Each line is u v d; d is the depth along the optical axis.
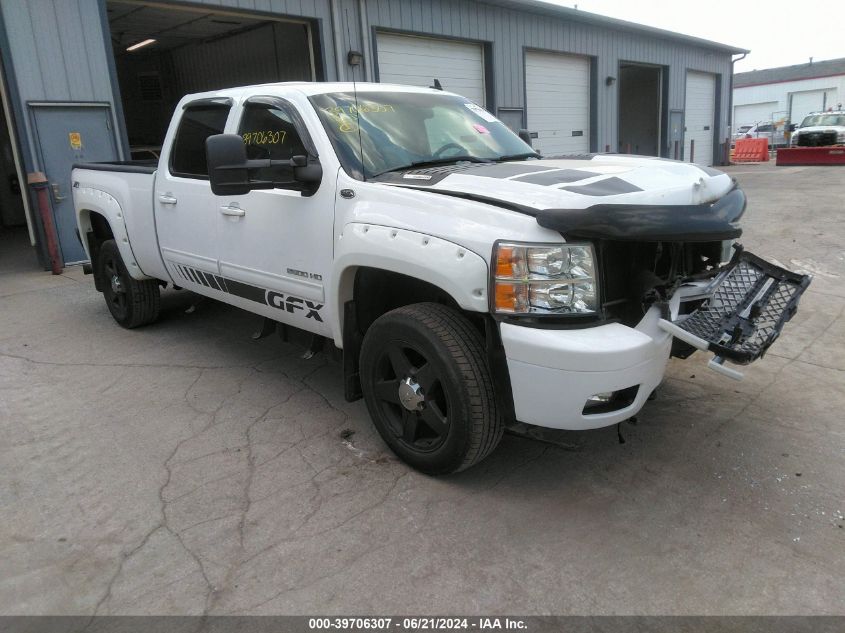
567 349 2.78
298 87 4.06
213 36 15.24
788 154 23.92
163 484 3.38
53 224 8.80
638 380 2.93
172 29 14.16
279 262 4.01
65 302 7.17
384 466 3.51
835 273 7.14
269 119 4.09
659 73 22.06
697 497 3.18
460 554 2.80
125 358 5.25
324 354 5.21
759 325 3.14
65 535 2.98
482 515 3.07
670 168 3.59
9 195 14.22
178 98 17.92
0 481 3.44
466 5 14.15
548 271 2.83
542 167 3.58
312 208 3.70
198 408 4.29
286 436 3.88
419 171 3.58
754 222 10.52
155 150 11.03
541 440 3.07
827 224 10.02
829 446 3.60
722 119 26.05
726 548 2.80
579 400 2.84
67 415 4.22
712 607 2.48
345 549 2.84
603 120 18.95
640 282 3.08
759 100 53.00
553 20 16.48
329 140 3.70
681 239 2.86
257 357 5.21
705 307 3.21
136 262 5.54
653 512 3.07
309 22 11.78
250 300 4.43
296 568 2.73
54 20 8.91
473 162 4.00
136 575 2.71
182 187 4.75
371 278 3.60
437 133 4.14
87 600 2.57
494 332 2.96
